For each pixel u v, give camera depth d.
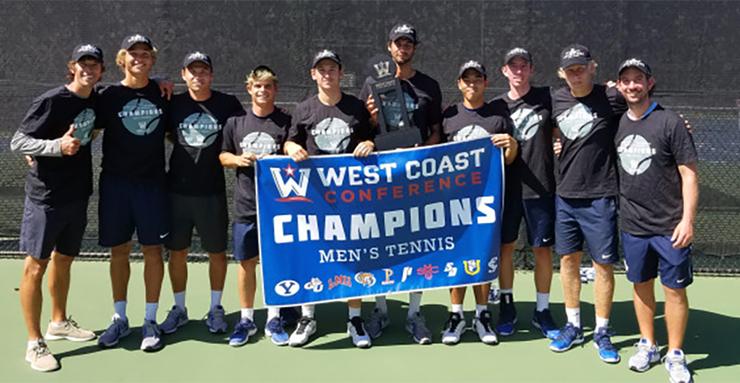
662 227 3.77
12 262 5.73
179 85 5.68
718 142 5.43
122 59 4.13
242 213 4.23
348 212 4.20
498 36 5.44
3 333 4.44
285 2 5.55
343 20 5.54
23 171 5.92
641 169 3.77
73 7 5.68
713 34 5.30
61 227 4.00
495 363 4.04
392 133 4.15
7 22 5.74
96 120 4.11
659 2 5.31
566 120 4.06
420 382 3.81
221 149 4.26
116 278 4.31
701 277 5.45
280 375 3.91
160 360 4.09
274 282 4.20
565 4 5.37
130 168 4.14
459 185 4.21
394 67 4.16
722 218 5.55
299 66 5.59
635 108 3.79
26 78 5.77
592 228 4.07
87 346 4.27
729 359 4.09
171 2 5.62
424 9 5.48
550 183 4.27
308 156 4.13
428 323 4.64
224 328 4.46
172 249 4.40
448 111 4.31
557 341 4.20
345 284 4.25
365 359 4.10
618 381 3.82
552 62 5.41
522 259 5.69
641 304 3.97
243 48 5.62
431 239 4.25
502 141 4.14
